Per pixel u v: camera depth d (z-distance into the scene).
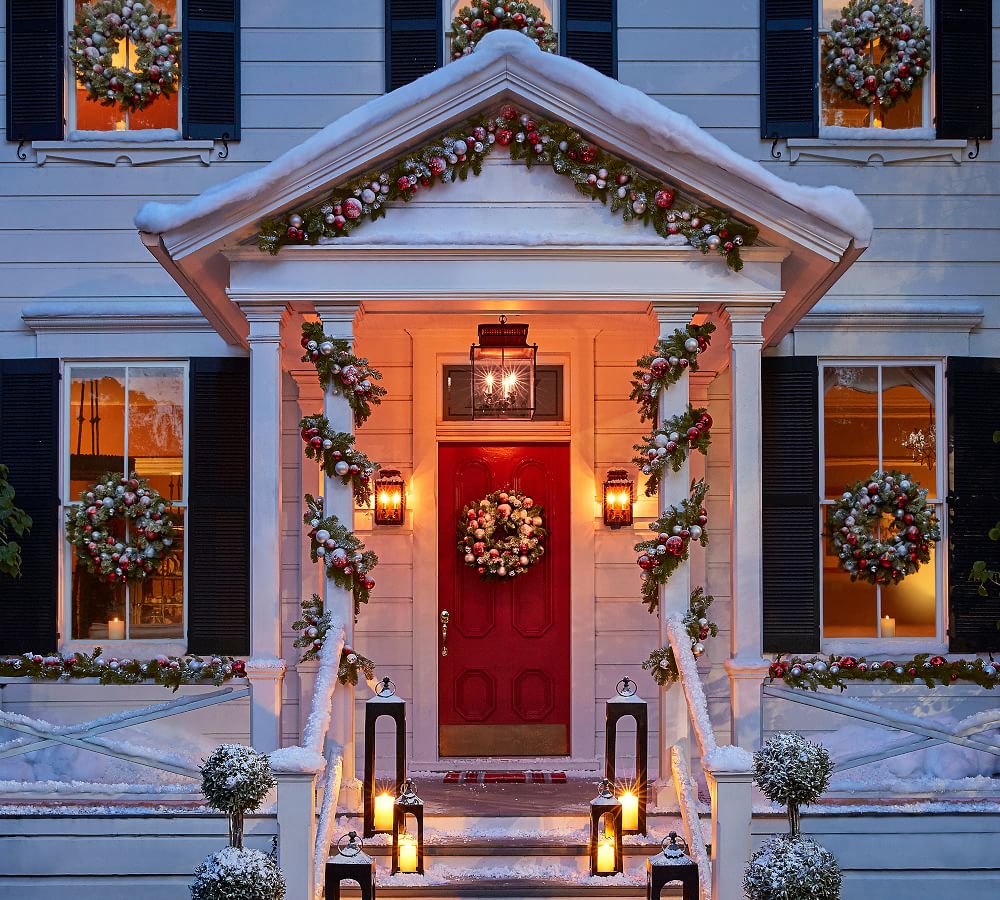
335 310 6.36
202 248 6.15
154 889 6.00
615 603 8.05
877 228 8.12
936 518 7.88
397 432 8.08
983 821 6.09
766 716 7.77
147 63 8.09
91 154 8.08
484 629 8.14
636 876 5.88
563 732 8.09
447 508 8.15
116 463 8.02
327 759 6.38
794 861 4.86
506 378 6.73
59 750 7.37
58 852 6.02
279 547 6.40
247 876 4.82
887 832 6.07
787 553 7.86
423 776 7.70
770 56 8.07
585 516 8.06
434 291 6.30
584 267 6.32
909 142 8.10
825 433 8.05
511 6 8.02
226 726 7.77
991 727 6.91
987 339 8.07
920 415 8.05
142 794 6.22
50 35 8.07
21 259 8.07
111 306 7.97
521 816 6.39
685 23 8.11
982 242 8.12
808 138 8.08
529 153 6.31
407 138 6.16
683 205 6.29
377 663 8.02
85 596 7.96
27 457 7.93
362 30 8.09
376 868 5.98
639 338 8.07
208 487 7.88
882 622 7.96
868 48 8.13
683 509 6.35
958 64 8.10
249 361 7.94
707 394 8.07
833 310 7.94
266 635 6.32
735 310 6.37
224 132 8.05
